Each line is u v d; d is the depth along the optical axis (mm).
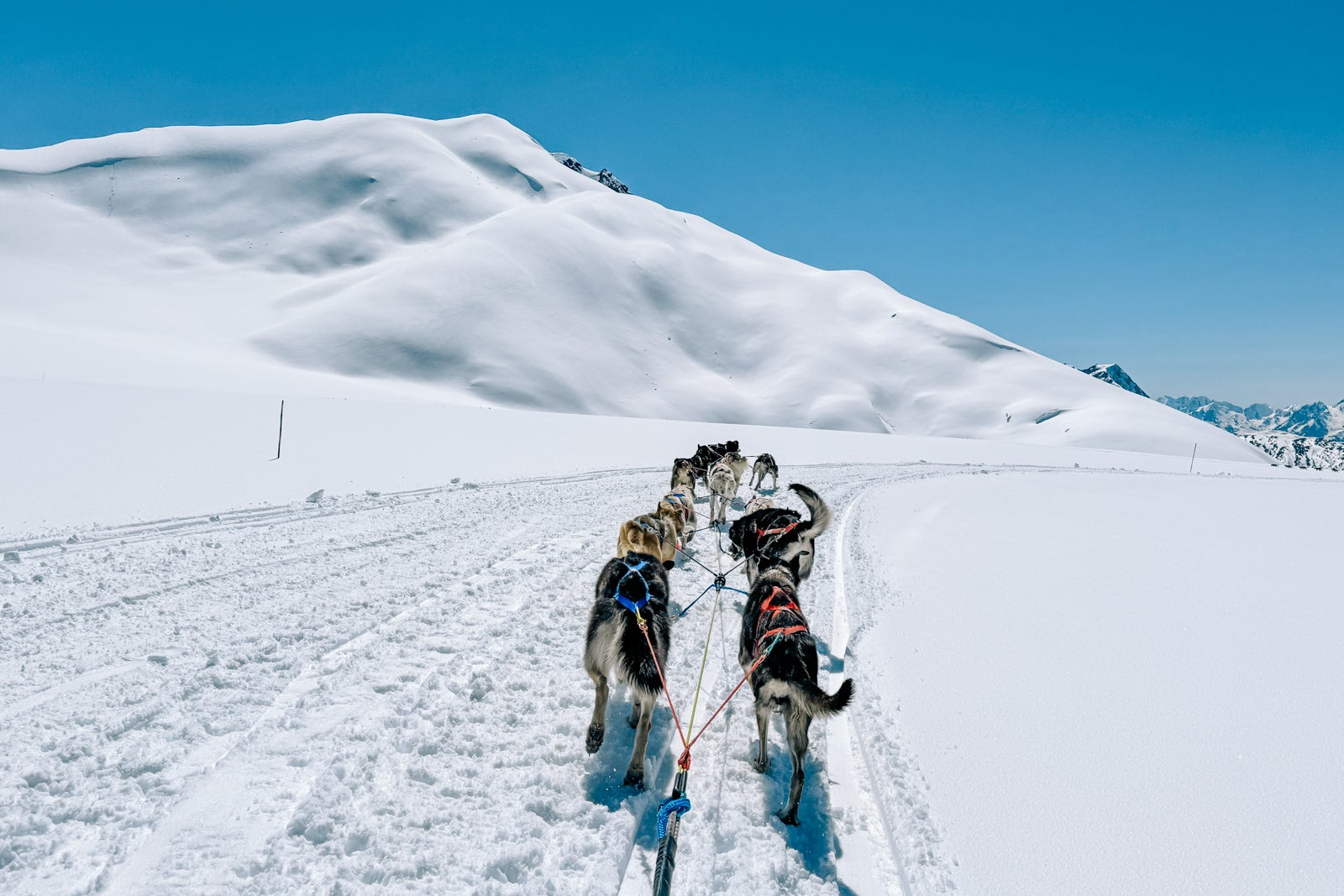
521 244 139125
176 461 12609
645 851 3932
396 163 183250
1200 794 4395
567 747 4738
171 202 154750
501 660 5863
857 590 8594
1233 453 117062
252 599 6707
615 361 119938
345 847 3662
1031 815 4188
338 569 7781
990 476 24406
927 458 29312
